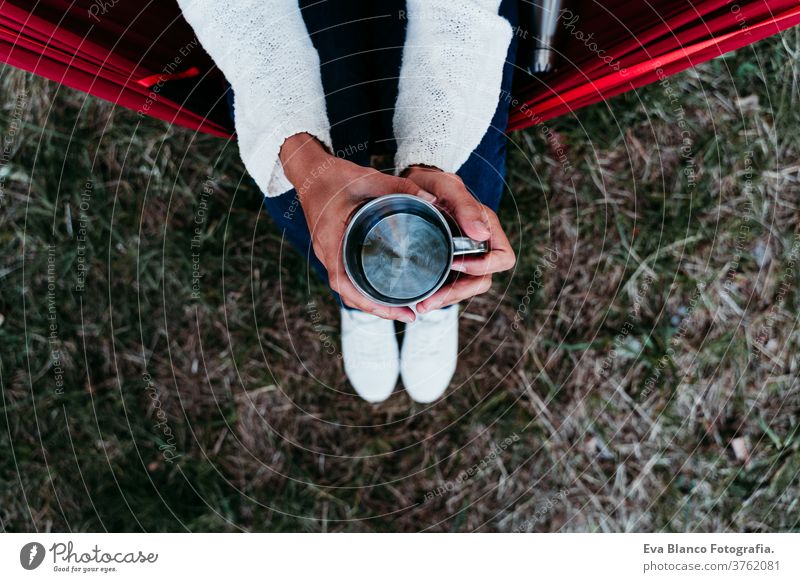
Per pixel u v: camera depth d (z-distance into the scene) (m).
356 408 1.23
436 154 0.72
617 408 1.24
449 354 1.19
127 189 1.21
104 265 1.22
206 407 1.24
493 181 0.91
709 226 1.23
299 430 1.24
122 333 1.23
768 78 1.21
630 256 1.22
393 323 1.15
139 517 1.22
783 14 0.87
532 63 1.05
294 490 1.24
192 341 1.23
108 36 0.92
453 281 0.72
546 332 1.24
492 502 1.25
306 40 0.69
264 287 1.22
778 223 1.23
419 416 1.24
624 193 1.22
